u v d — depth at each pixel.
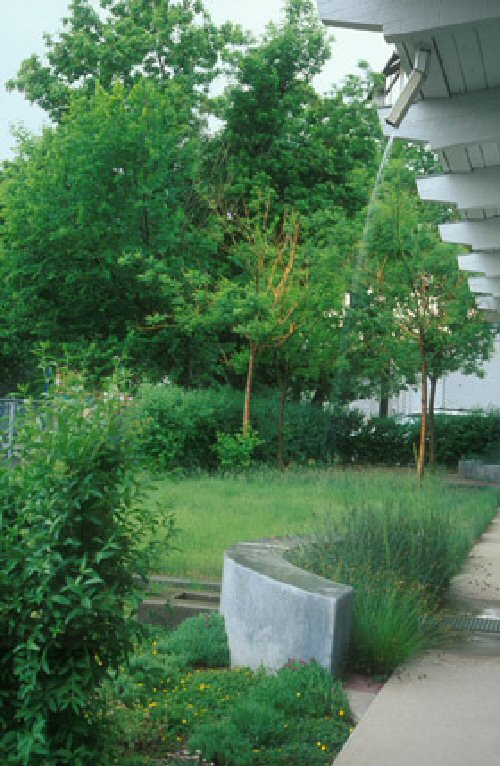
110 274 25.31
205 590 9.02
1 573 4.09
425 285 22.91
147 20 31.42
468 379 46.94
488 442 29.58
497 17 6.91
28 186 26.30
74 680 4.13
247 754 4.77
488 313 25.62
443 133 10.14
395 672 6.21
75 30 32.00
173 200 26.22
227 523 12.76
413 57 8.83
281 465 22.84
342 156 31.03
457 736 4.98
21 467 4.32
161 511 4.58
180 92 28.80
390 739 4.93
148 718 5.32
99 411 4.44
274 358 24.48
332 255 23.05
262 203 28.52
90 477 4.20
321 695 5.59
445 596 8.81
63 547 4.24
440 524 9.04
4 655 4.26
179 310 23.80
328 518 8.72
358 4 7.26
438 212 24.14
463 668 6.40
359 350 25.05
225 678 6.07
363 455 28.62
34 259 26.28
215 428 22.94
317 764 4.71
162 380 27.31
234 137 29.75
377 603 6.70
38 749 4.02
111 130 25.05
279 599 6.26
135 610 4.42
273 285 23.62
